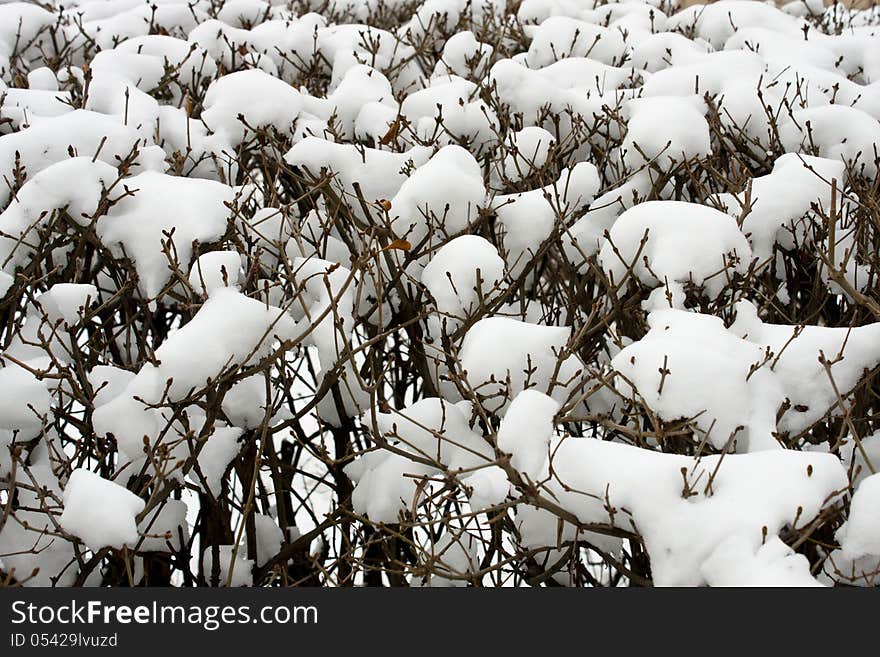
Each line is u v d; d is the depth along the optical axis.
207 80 3.78
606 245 2.67
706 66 3.69
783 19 4.56
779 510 1.81
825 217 2.63
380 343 3.11
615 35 4.21
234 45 3.90
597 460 2.02
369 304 2.94
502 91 3.48
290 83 3.99
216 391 2.34
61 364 2.64
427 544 2.93
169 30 4.48
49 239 2.77
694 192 3.26
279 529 2.87
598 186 2.98
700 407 2.12
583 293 3.04
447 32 4.52
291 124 3.25
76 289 2.50
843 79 3.75
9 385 2.31
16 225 2.58
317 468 4.98
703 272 2.49
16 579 2.28
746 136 3.28
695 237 2.51
